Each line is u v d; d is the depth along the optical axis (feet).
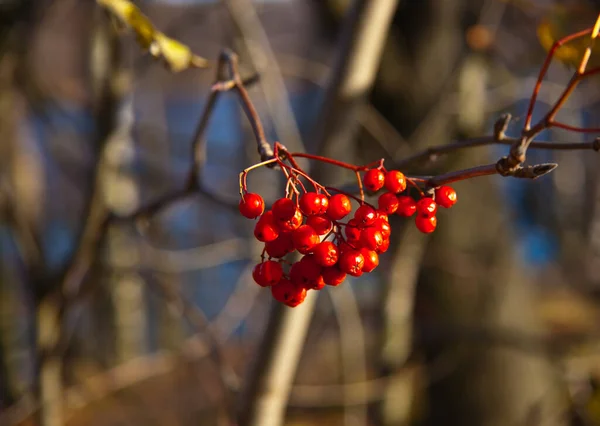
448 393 4.61
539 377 4.55
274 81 3.51
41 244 3.29
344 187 2.25
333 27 4.24
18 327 5.71
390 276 4.09
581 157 9.07
